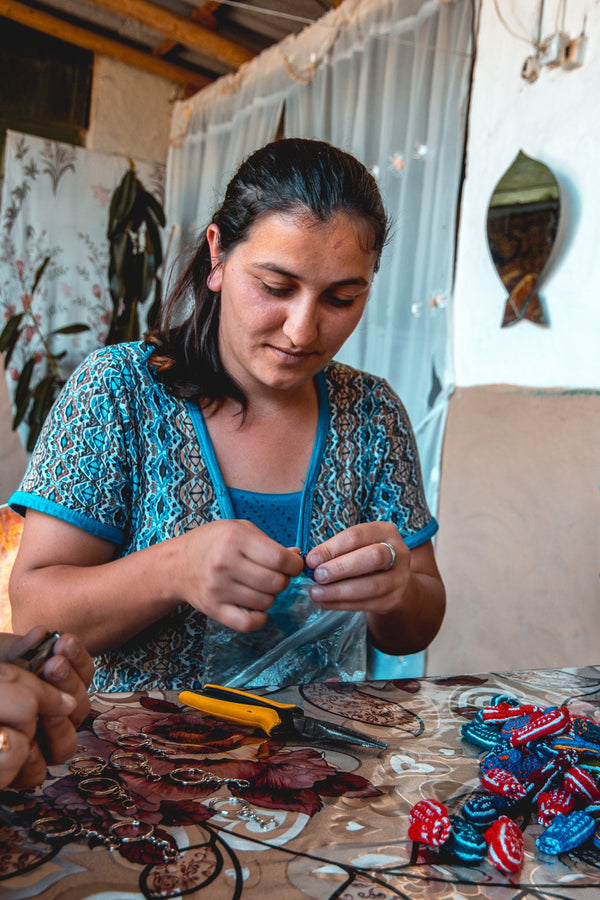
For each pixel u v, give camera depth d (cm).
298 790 61
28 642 60
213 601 78
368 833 55
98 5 328
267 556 76
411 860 52
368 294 94
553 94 189
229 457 107
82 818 55
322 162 84
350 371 123
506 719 75
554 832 55
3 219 361
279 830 55
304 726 72
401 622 105
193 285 107
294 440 111
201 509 103
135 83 392
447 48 222
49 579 90
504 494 199
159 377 104
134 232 376
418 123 231
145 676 99
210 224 98
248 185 87
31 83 365
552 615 184
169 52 381
